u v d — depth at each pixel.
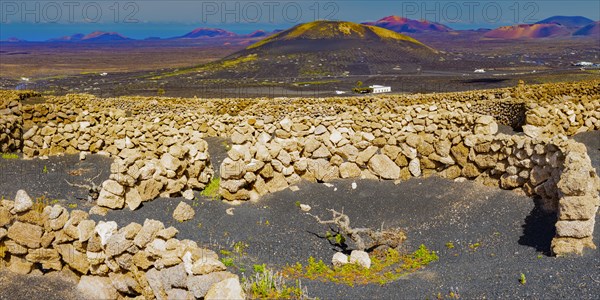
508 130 27.83
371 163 18.91
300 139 19.55
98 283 12.06
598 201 11.96
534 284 10.15
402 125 20.88
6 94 32.41
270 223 15.48
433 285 10.76
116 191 15.83
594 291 9.60
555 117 24.52
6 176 19.47
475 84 73.81
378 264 12.77
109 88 85.69
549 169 14.70
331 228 15.21
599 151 22.28
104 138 24.02
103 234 11.87
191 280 10.32
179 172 17.67
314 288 10.98
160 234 11.36
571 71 101.81
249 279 11.20
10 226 12.67
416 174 18.58
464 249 13.10
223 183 17.14
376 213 16.14
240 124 26.41
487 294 9.99
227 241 13.93
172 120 28.80
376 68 123.44
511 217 14.33
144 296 11.64
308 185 18.42
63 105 29.56
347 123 20.41
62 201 16.89
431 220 15.22
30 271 12.70
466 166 17.50
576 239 11.55
